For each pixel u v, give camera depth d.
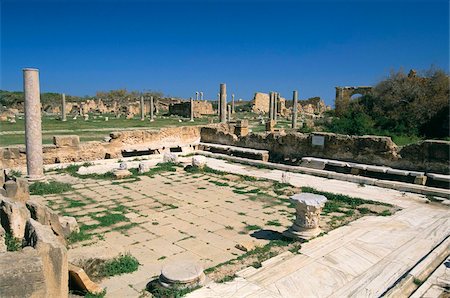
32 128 13.62
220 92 28.84
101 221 9.81
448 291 6.04
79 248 7.30
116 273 6.76
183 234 8.98
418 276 6.61
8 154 15.98
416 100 26.28
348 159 16.16
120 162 17.66
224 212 10.81
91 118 52.25
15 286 4.19
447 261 7.09
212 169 16.88
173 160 18.39
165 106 82.44
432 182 13.27
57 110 68.75
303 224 8.52
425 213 10.49
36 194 12.51
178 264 6.49
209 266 7.19
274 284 6.30
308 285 6.31
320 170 15.92
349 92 44.44
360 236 8.59
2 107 60.72
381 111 28.78
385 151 14.97
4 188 9.36
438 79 27.12
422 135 24.48
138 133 20.39
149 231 9.17
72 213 10.55
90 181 14.59
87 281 6.07
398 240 8.40
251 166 17.83
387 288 6.24
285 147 18.58
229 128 22.83
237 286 6.19
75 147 17.84
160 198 12.28
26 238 5.77
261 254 7.70
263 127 39.03
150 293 6.09
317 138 17.19
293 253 7.61
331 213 10.79
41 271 4.34
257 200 12.14
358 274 6.75
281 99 72.25
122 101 81.38
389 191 13.07
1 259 4.35
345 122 26.48
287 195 12.74
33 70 13.47
